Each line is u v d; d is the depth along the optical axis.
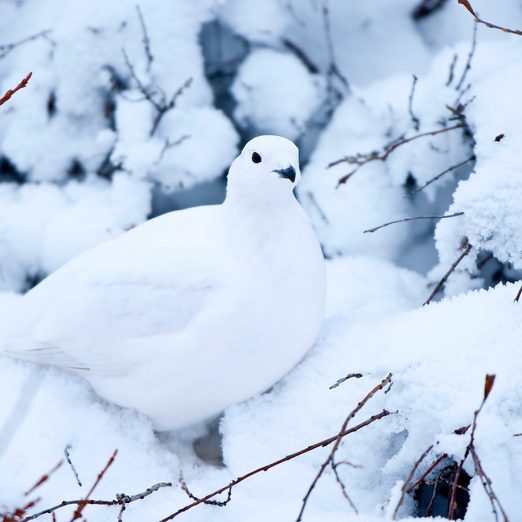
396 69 7.46
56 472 5.35
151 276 5.30
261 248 5.22
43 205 7.43
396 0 7.50
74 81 7.38
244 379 5.34
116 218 7.23
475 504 4.57
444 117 6.71
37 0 7.60
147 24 7.29
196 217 5.68
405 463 5.07
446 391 4.90
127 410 5.72
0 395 5.68
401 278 6.91
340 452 5.32
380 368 5.24
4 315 5.91
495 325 5.11
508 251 5.45
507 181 5.41
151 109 7.25
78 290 5.46
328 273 6.95
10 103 7.44
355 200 7.18
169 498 5.28
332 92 7.53
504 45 6.85
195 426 5.88
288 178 5.04
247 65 7.52
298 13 7.56
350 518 4.72
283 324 5.26
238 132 7.61
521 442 4.64
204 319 5.16
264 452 5.46
